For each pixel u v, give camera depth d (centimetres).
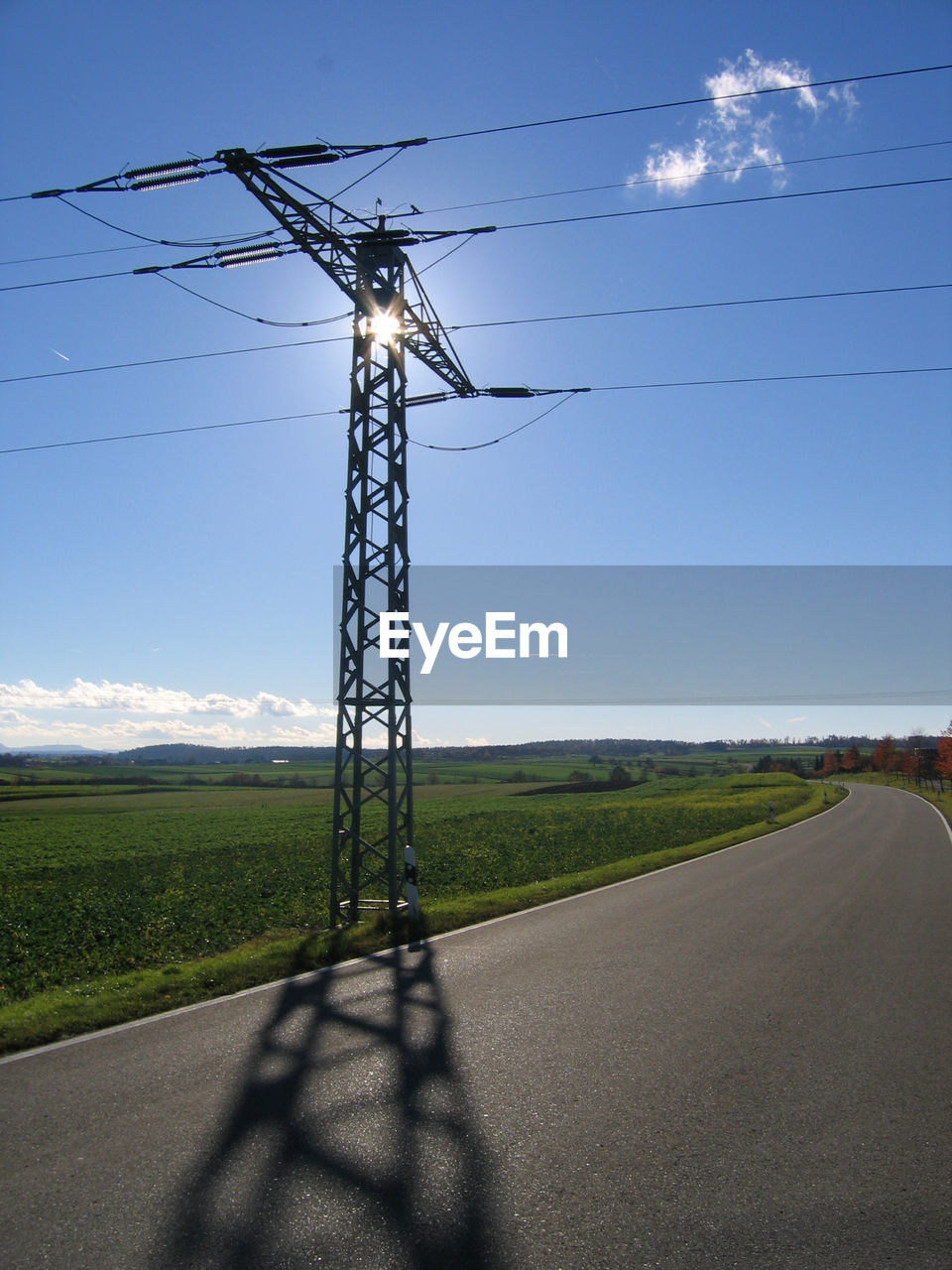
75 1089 635
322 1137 543
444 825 4562
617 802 7125
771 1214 446
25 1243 416
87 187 1158
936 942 1214
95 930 1477
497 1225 432
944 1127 564
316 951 1151
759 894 1716
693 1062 696
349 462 1495
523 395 1681
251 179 1173
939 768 7875
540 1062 695
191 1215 443
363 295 1445
